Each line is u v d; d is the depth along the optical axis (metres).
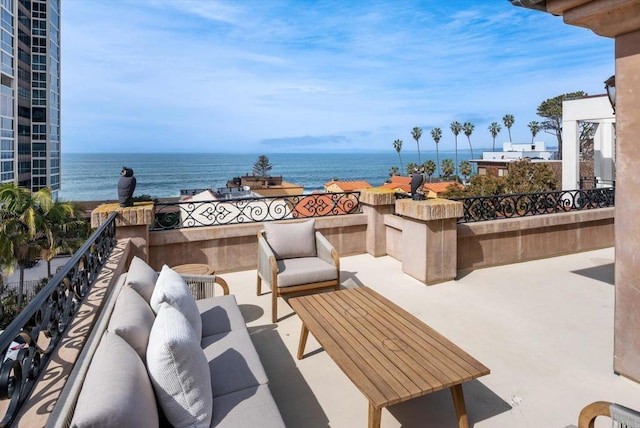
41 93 39.22
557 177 28.48
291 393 2.40
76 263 2.20
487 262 5.09
